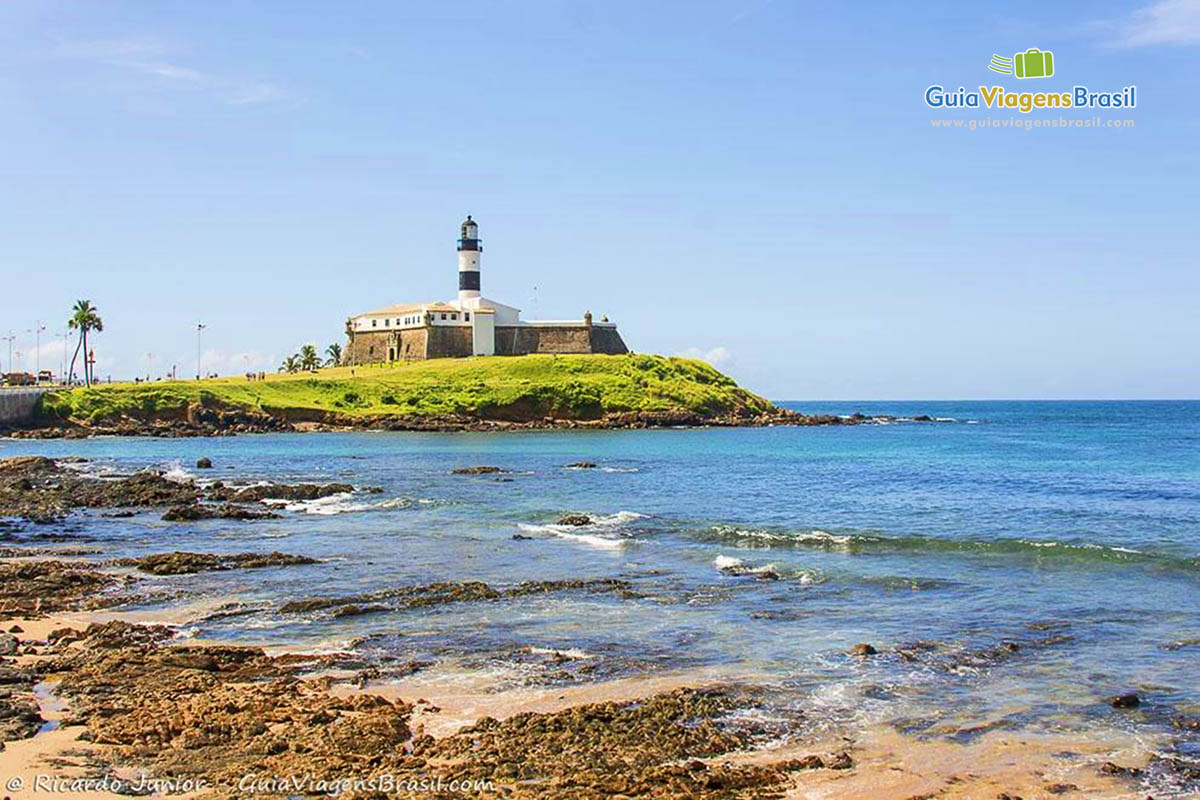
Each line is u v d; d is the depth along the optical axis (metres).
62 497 62.47
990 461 98.31
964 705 21.28
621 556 41.19
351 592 33.97
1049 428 189.12
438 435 152.88
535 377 187.12
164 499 62.41
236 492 65.75
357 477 81.88
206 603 32.31
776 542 44.03
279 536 48.25
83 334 177.62
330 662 24.78
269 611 30.94
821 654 25.27
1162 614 29.23
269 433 156.25
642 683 23.00
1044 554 40.03
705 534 46.81
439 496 66.75
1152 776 17.55
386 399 176.12
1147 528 47.84
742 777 17.31
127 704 20.98
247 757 18.05
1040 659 24.61
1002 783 17.30
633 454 111.62
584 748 18.64
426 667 24.39
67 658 24.69
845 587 33.94
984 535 45.66
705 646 26.25
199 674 23.30
